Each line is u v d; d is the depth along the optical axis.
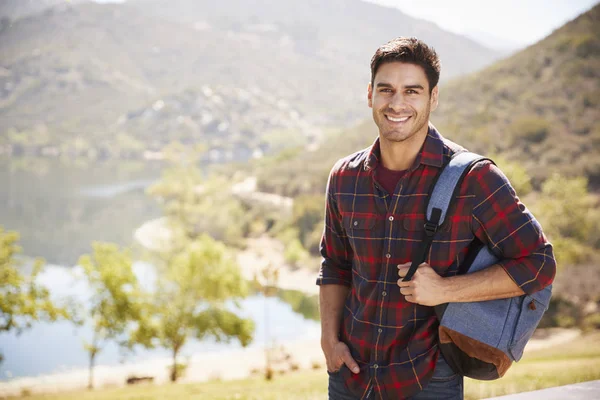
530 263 1.61
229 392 13.87
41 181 147.25
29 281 25.27
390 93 1.70
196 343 33.69
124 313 24.64
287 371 25.80
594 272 30.09
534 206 33.06
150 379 26.36
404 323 1.72
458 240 1.67
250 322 26.22
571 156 50.84
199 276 25.47
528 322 1.65
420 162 1.69
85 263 24.67
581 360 13.84
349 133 92.12
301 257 53.66
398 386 1.71
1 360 29.95
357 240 1.79
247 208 72.94
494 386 6.87
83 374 28.08
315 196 64.75
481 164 1.65
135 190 130.50
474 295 1.62
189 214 65.50
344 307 1.93
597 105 59.78
